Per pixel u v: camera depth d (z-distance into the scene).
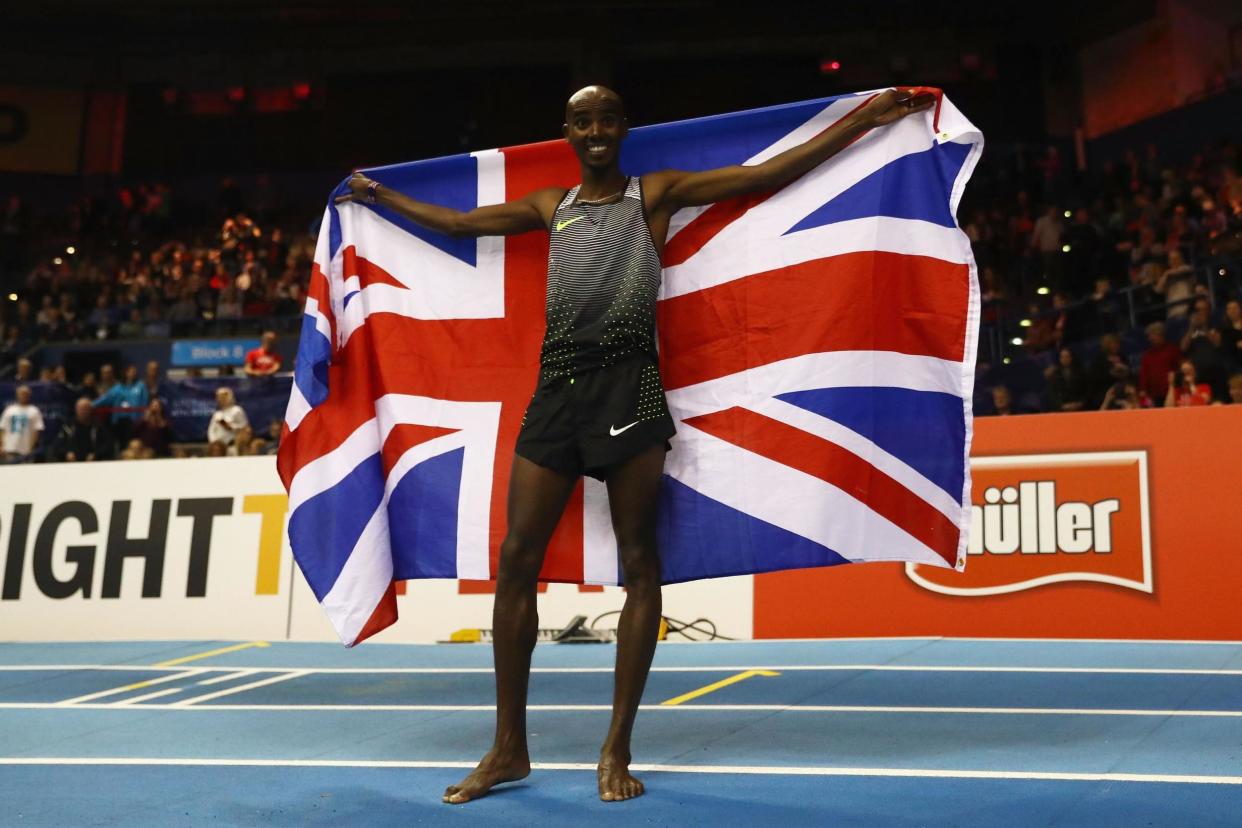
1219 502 6.45
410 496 4.26
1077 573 6.67
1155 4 19.28
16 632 8.41
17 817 3.28
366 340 4.39
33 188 23.02
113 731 4.74
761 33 21.58
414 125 22.70
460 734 4.47
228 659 7.02
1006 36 20.91
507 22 22.11
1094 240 14.39
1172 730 4.04
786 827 2.98
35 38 23.09
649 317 3.70
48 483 8.59
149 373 13.99
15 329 17.97
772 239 4.05
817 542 3.89
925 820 2.99
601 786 3.36
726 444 4.02
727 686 5.39
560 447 3.62
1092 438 6.75
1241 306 10.66
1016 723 4.27
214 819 3.22
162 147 23.27
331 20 22.17
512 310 4.32
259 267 18.75
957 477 3.84
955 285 3.88
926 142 3.95
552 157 4.36
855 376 3.93
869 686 5.23
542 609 7.62
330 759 4.05
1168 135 19.12
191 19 22.39
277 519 8.13
